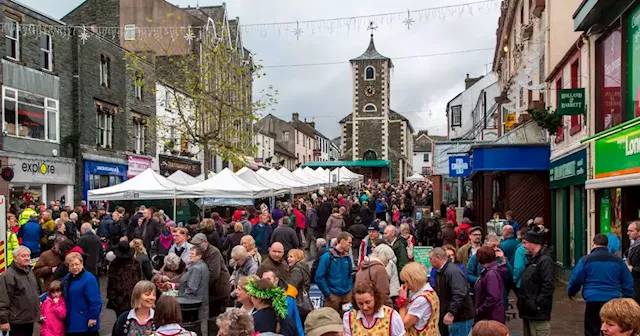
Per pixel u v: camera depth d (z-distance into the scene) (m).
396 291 9.00
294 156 72.19
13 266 7.25
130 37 35.97
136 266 8.23
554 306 11.31
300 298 7.83
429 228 17.42
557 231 16.78
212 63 30.23
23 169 20.22
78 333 7.21
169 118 31.73
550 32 17.30
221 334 4.44
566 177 14.65
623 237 10.77
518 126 19.77
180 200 24.16
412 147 96.50
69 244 9.46
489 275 6.93
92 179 24.53
